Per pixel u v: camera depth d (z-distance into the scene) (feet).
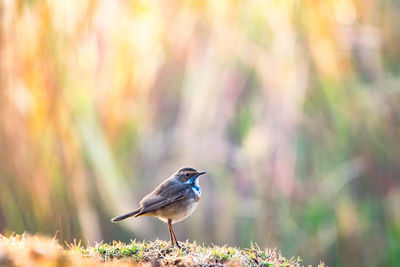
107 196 42.60
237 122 48.06
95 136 42.55
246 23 47.67
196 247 21.67
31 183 39.63
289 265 20.45
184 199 25.79
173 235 25.66
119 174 43.70
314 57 48.16
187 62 47.78
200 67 47.85
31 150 39.86
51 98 40.37
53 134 40.55
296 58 48.03
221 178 47.50
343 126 49.34
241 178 47.70
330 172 48.75
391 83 50.37
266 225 46.60
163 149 48.11
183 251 20.74
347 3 49.52
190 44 47.60
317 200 47.75
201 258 19.81
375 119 49.85
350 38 49.52
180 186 25.96
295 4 47.75
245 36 47.78
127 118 44.91
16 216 39.01
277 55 47.88
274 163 47.85
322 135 49.06
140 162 46.62
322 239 47.06
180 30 47.14
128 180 45.16
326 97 48.88
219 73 47.85
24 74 39.58
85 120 42.19
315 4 47.93
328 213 47.80
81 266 18.69
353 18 49.70
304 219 47.21
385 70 50.85
